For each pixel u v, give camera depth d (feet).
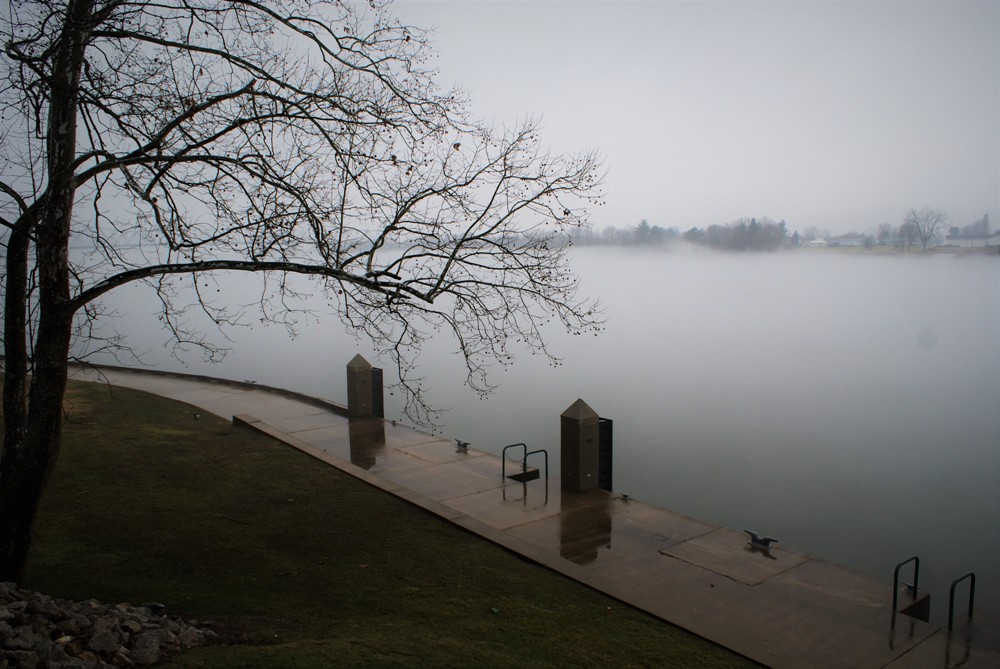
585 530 29.78
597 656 18.40
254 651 16.31
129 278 22.00
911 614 22.95
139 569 23.50
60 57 21.42
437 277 26.78
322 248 25.61
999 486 53.62
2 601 17.19
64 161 21.42
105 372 73.05
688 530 29.94
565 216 29.12
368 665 15.76
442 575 24.52
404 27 26.94
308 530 28.76
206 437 44.01
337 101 25.95
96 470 35.12
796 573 25.58
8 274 21.39
